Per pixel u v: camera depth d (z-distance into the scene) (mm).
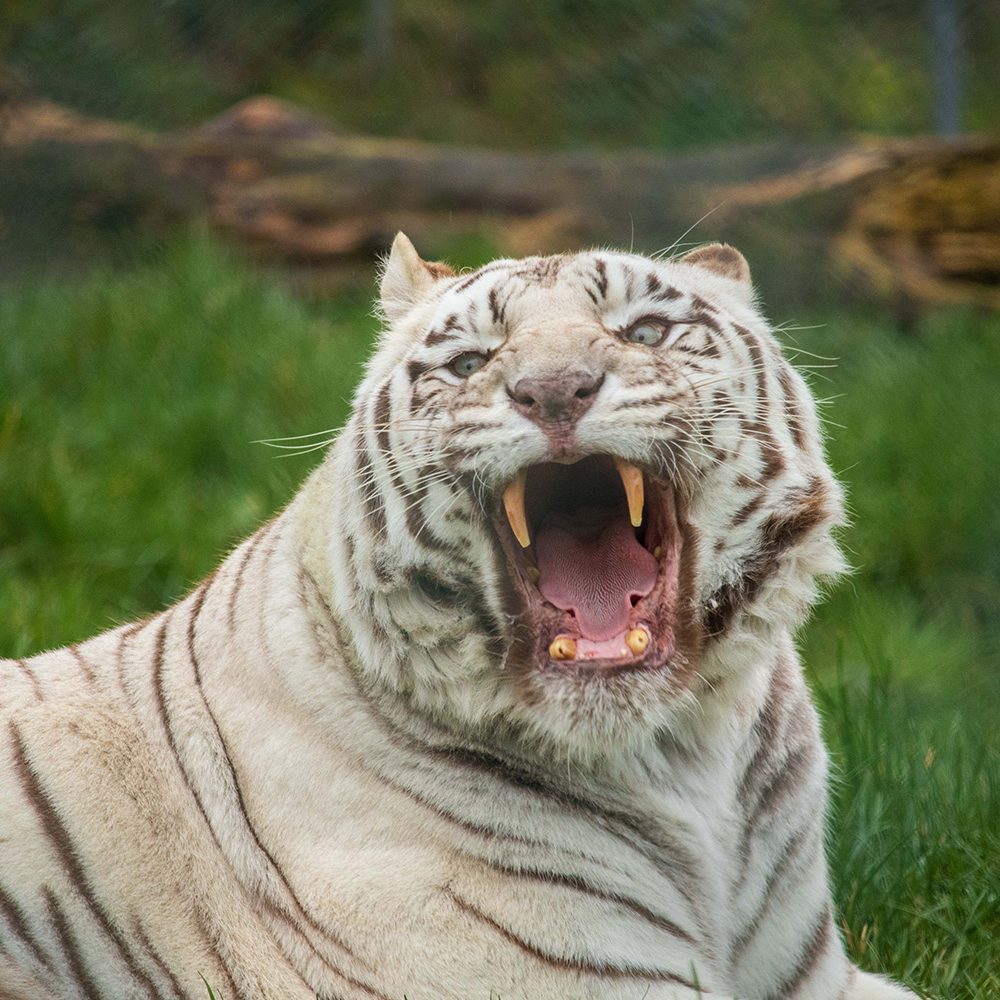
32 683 12477
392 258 13539
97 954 11484
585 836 11141
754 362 11984
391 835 11109
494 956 10711
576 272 12078
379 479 11672
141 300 30375
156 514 24375
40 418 26422
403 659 11344
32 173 35156
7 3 41500
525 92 49938
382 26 49938
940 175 35688
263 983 11133
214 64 45438
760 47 48875
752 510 11508
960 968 13305
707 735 11695
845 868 14500
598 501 13562
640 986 10773
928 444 27969
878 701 19484
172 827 11641
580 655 11180
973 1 45344
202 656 12164
